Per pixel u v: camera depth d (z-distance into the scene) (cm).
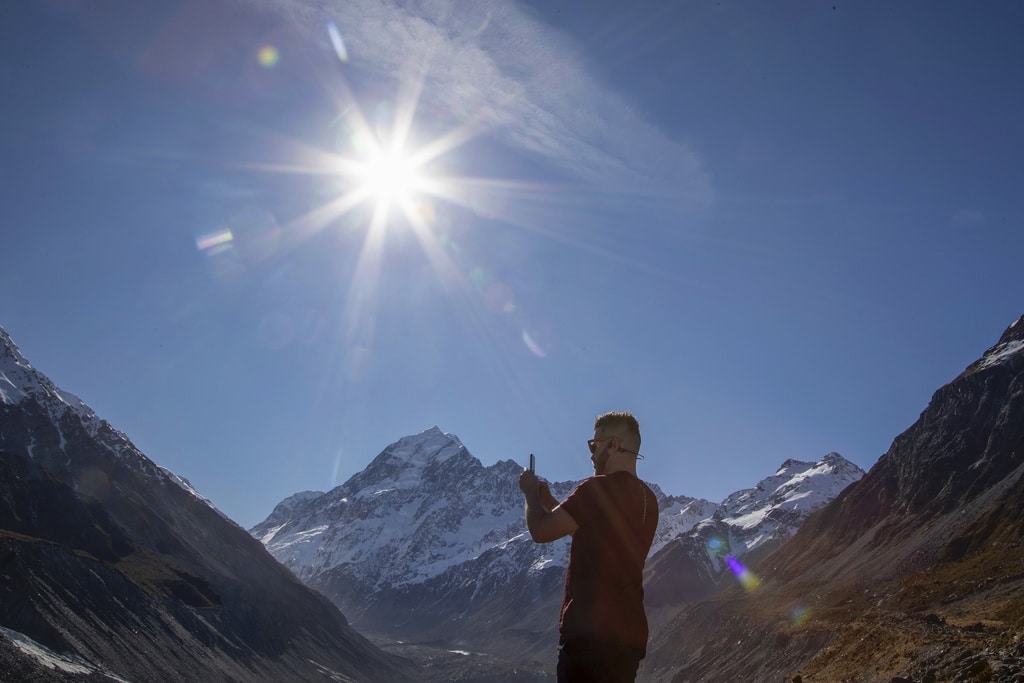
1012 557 12775
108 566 17300
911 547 17162
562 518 695
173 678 15225
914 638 5253
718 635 19162
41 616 13988
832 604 15800
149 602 17588
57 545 16262
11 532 16612
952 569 13988
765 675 12394
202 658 17025
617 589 686
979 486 17788
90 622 15025
